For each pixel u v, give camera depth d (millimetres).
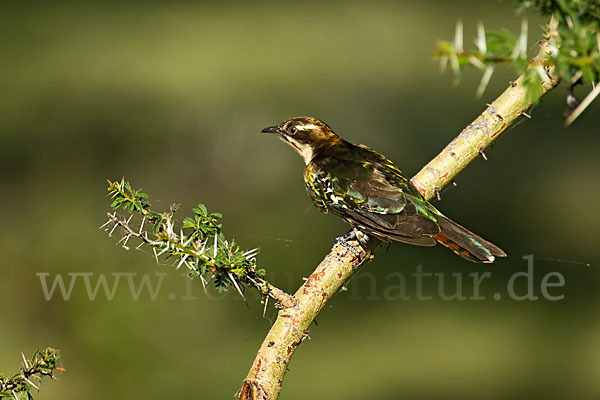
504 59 2564
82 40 20703
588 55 2562
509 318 13742
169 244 4109
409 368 12336
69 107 17891
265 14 21531
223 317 12227
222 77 18125
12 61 19438
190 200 16172
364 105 17984
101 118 17328
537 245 15328
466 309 14039
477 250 5992
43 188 15312
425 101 17812
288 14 21141
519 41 2545
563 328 13469
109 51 19875
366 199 6434
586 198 16203
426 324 13617
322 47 19609
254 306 12383
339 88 18312
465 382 12055
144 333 11758
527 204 16234
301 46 19297
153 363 11555
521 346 12984
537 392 11953
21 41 20328
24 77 18781
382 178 6574
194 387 11227
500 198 16438
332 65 19000
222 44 19859
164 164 16766
